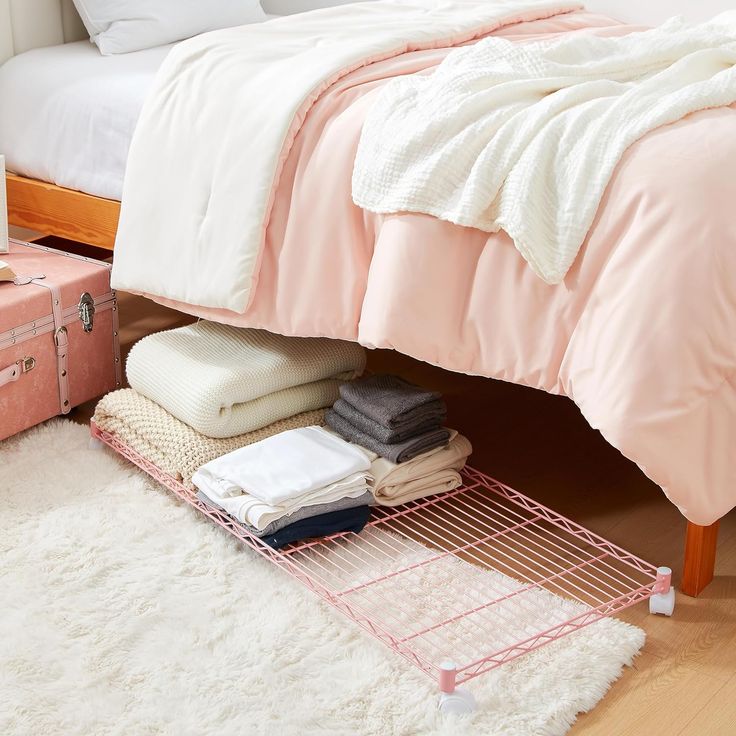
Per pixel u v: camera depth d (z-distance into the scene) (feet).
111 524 6.29
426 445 6.36
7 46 9.55
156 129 7.41
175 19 9.75
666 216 5.13
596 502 6.72
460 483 6.59
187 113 7.26
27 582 5.71
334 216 6.38
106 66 8.91
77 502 6.54
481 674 4.94
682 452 5.14
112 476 6.86
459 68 6.51
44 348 7.32
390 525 6.31
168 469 6.58
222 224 6.86
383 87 6.66
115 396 7.16
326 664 5.16
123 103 8.21
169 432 6.64
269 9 12.33
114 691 4.94
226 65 7.31
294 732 4.69
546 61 6.48
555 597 5.69
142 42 9.55
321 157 6.50
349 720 4.78
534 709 4.84
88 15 9.47
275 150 6.64
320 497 5.96
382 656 5.19
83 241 8.66
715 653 5.31
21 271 7.60
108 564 5.89
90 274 7.61
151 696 4.90
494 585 5.81
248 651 5.22
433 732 4.71
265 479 5.94
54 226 8.82
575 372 5.36
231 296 6.75
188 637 5.32
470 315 5.75
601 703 4.96
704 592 5.79
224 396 6.46
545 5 8.97
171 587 5.72
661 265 5.09
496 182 5.56
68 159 8.56
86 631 5.35
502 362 5.69
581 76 6.44
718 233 5.08
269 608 5.56
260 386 6.64
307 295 6.52
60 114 8.59
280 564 5.82
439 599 5.68
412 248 5.81
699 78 6.39
